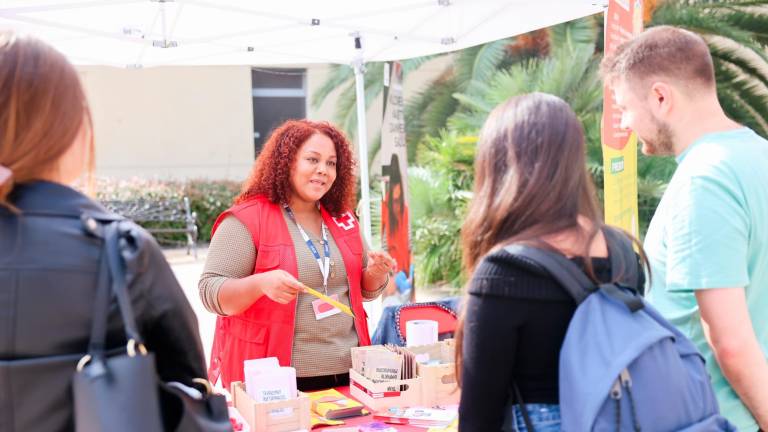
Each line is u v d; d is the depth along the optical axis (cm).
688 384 119
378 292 269
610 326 115
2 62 101
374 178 1051
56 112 103
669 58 159
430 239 775
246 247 239
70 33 372
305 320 237
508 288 115
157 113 1306
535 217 122
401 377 207
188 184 1208
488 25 392
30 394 96
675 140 164
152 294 106
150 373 96
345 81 1066
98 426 91
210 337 586
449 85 928
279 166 247
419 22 394
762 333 159
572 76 779
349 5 371
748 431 157
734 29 696
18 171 102
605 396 110
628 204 301
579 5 355
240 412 190
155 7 344
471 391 119
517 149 125
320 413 202
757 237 150
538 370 118
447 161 790
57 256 100
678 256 151
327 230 256
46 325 97
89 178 114
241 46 416
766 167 154
